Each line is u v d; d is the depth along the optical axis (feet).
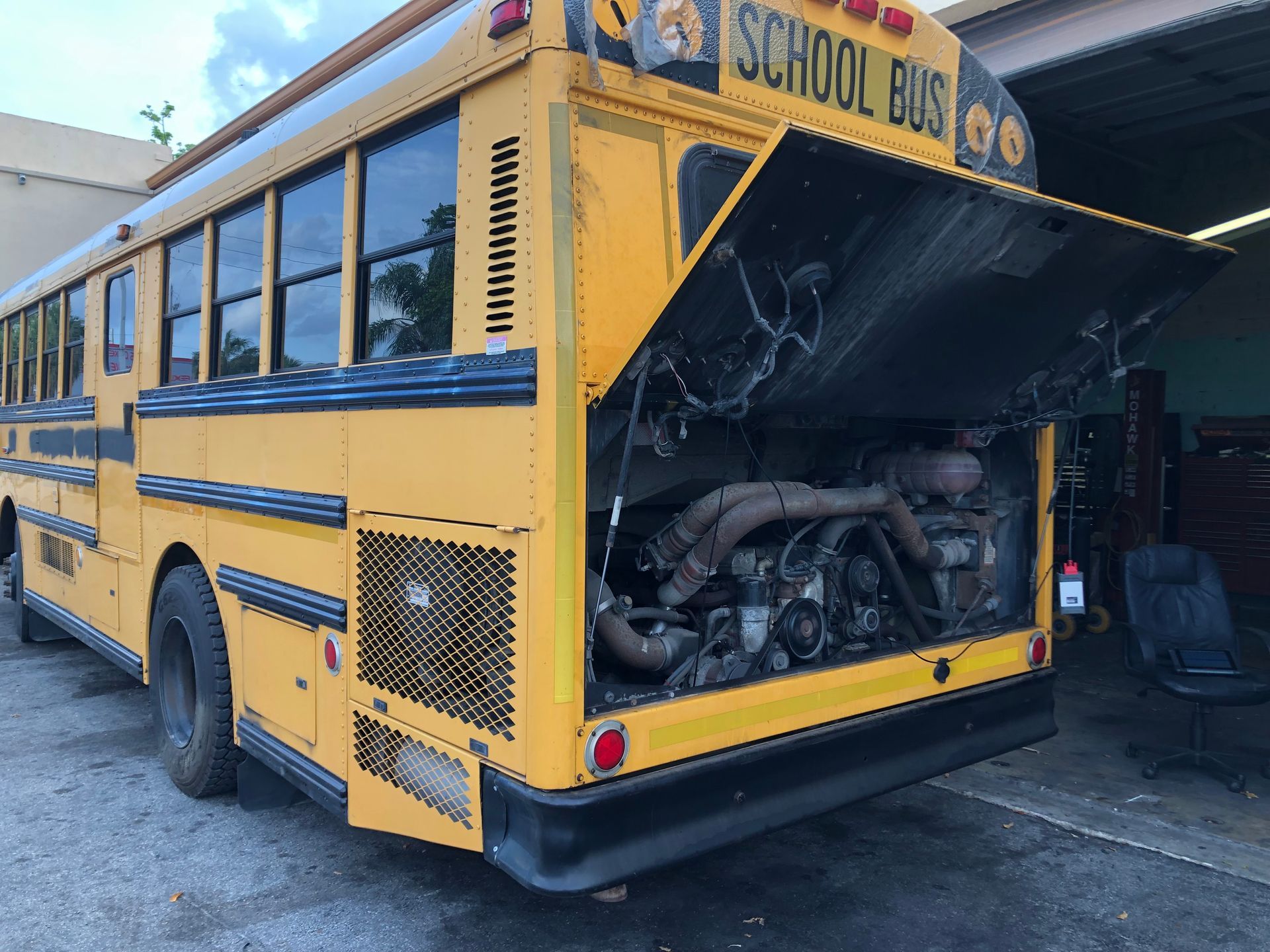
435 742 9.49
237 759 14.47
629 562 11.81
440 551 9.40
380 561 10.32
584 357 8.50
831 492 11.60
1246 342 28.17
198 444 15.02
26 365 26.37
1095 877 12.76
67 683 22.97
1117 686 22.33
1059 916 11.66
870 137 11.39
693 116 9.66
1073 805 15.23
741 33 10.14
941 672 12.05
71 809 15.16
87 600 20.54
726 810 9.45
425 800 9.64
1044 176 25.93
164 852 13.60
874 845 13.88
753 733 9.90
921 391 11.48
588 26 8.70
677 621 11.16
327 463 11.35
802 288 8.81
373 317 10.78
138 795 15.79
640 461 10.98
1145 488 27.61
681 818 9.05
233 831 14.33
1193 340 29.37
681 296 8.07
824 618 11.83
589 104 8.79
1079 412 13.28
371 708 10.47
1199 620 17.70
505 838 8.67
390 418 10.19
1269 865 13.00
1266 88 20.71
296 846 13.83
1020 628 13.35
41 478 24.08
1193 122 23.36
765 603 11.32
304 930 11.37
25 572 25.80
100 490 19.58
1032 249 9.93
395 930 11.35
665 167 9.42
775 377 9.93
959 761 12.00
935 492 12.88
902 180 8.32
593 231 8.71
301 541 11.89
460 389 9.10
